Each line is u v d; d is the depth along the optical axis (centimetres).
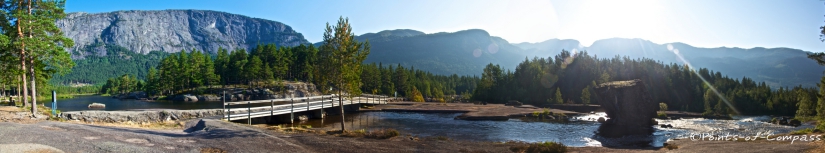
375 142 1736
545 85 8281
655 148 2036
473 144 1844
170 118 2612
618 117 3638
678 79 7981
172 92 9512
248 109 2955
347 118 4022
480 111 4644
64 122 2023
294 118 3588
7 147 1027
